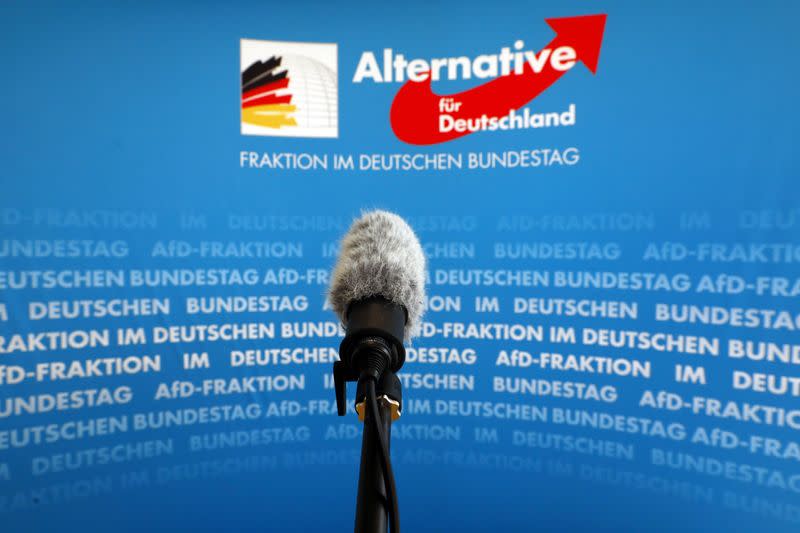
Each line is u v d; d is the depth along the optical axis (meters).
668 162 2.13
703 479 2.11
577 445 2.30
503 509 2.39
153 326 2.33
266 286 2.42
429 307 2.44
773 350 2.00
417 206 2.43
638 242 2.19
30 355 2.18
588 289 2.27
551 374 2.33
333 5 2.41
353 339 0.52
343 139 2.44
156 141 2.31
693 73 2.09
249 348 2.41
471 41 2.36
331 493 2.46
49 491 2.21
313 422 2.46
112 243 2.27
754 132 2.01
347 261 0.62
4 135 2.15
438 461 2.45
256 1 2.38
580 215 2.27
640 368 2.20
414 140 2.42
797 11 1.94
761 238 2.01
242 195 2.39
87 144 2.24
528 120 2.32
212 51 2.36
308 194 2.43
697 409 2.11
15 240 2.16
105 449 2.28
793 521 1.98
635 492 2.22
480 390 2.41
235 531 2.41
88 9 2.23
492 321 2.39
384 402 0.48
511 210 2.35
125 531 2.30
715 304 2.08
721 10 2.04
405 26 2.40
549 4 2.27
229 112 2.37
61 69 2.21
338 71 2.42
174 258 2.34
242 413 2.42
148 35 2.30
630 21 2.17
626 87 2.18
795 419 1.97
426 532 2.45
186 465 2.37
